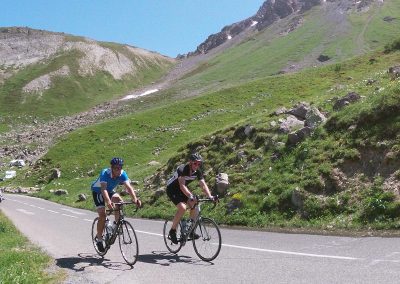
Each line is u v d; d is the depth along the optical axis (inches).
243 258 411.5
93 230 484.7
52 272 396.5
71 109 5792.3
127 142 2642.7
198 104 3157.0
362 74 2642.7
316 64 5093.5
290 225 625.0
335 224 574.6
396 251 392.8
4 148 3841.0
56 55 7628.0
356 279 313.0
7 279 344.8
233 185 832.9
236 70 5944.9
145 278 359.6
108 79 7130.9
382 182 604.7
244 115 2647.6
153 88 6683.1
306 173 713.6
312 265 363.3
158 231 665.0
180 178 419.2
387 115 712.4
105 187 427.5
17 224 887.7
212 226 409.1
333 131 787.4
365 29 6225.4
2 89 6343.5
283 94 2864.2
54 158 2731.3
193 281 341.1
